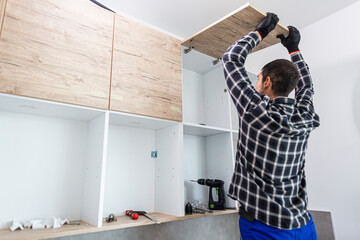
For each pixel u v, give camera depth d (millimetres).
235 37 1383
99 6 1217
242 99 876
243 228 882
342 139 1773
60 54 1025
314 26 2064
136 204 1446
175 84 1419
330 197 1778
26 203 1106
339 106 1823
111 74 1161
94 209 1094
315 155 1908
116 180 1399
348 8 1870
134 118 1286
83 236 1218
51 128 1236
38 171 1163
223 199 1568
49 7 1034
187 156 1778
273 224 802
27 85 921
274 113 813
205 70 2008
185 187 1707
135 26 1311
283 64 944
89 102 1064
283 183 859
